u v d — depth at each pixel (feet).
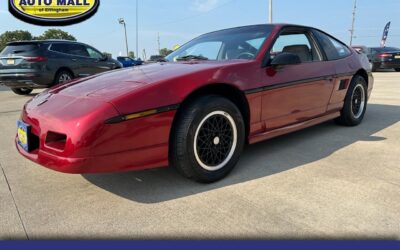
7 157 11.45
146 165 7.77
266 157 10.71
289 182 8.72
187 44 12.94
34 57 27.20
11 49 27.58
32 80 27.32
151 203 7.79
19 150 8.71
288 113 10.71
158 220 7.02
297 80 10.77
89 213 7.40
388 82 34.35
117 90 7.75
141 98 7.50
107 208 7.61
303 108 11.31
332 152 11.05
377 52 53.06
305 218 6.93
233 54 10.66
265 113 9.93
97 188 8.69
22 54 27.20
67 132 7.12
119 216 7.24
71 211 7.51
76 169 7.08
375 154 10.75
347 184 8.49
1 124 17.19
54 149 7.36
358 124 14.85
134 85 7.89
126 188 8.64
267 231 6.51
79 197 8.20
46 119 7.63
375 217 6.89
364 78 14.96
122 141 7.32
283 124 10.64
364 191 8.07
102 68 33.06
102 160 7.18
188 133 8.08
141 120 7.47
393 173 9.16
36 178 9.46
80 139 7.00
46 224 6.98
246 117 9.63
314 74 11.51
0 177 9.58
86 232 6.65
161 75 8.39
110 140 7.19
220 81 8.66
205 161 8.57
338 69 12.84
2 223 7.03
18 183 9.12
